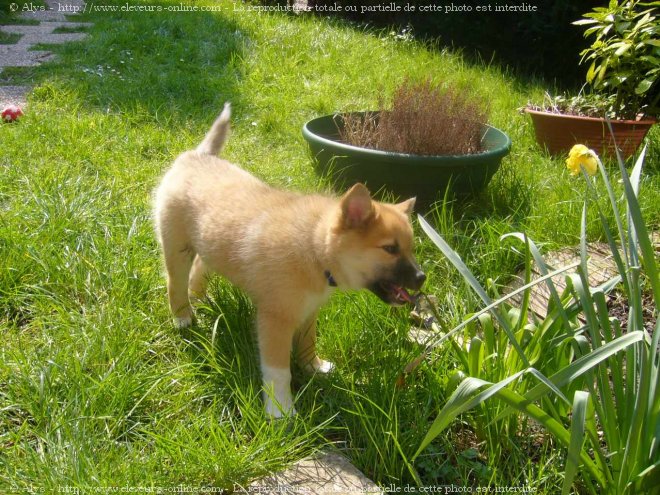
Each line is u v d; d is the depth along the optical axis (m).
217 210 1.48
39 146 2.26
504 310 1.40
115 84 2.93
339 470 1.28
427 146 2.11
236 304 1.61
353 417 1.37
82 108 2.69
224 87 3.01
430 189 2.05
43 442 1.28
